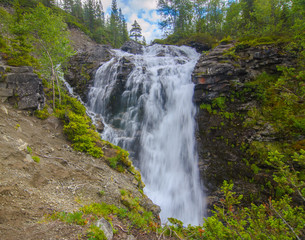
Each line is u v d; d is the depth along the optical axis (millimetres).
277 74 13234
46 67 14523
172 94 17641
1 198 4102
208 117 14492
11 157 5793
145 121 18344
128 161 10477
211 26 39781
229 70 13570
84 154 9188
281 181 3832
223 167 12750
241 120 12828
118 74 20500
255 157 11141
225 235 3541
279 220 3344
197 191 13797
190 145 15273
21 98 9891
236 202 3803
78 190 6105
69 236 3623
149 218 6348
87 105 21828
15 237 3238
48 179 5898
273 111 11836
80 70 25219
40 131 9211
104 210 5363
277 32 18781
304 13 10211
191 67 20625
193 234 5199
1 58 12102
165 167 15625
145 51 34250
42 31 12930
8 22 17906
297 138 10227
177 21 46125
